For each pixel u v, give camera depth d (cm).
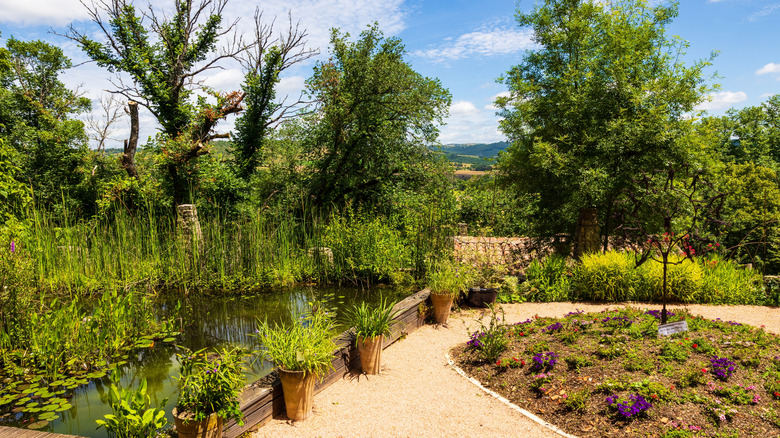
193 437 300
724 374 374
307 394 372
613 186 935
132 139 1315
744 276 806
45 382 472
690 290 755
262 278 930
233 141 1691
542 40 1239
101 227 1109
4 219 843
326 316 566
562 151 1052
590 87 1041
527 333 520
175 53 1680
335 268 982
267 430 355
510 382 429
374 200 1538
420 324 638
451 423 367
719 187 1152
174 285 904
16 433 291
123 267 889
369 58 1434
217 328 670
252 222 1031
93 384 477
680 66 1100
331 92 1435
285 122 1655
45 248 835
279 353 379
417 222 1010
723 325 497
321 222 1120
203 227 1005
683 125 986
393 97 1456
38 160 1691
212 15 1728
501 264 835
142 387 302
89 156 1652
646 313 543
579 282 796
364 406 399
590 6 1148
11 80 2156
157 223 1095
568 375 411
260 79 1658
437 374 471
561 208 1130
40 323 538
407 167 1555
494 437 344
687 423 329
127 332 608
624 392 369
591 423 348
